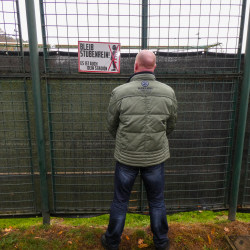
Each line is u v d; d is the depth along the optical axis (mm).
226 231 2268
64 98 2334
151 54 1659
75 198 2559
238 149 2326
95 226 2387
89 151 2459
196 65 2287
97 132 2426
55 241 2127
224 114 2430
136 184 2545
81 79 2297
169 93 1653
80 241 2148
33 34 2012
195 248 2049
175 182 2531
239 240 2076
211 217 2523
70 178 2506
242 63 2324
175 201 2617
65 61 2236
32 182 2479
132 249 2043
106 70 2230
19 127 2373
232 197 2416
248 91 2221
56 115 2367
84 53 2188
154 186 1790
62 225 2400
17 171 2453
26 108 2314
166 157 1779
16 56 2207
